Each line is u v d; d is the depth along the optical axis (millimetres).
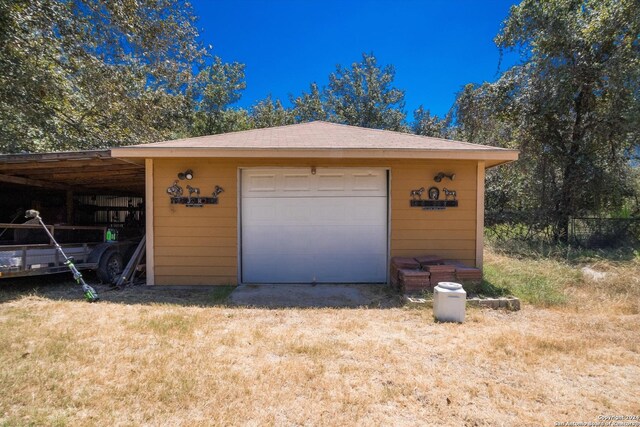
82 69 9984
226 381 2918
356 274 6953
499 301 5238
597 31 10469
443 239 6855
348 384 2914
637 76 9961
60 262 6430
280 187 6914
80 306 5211
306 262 6941
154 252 6711
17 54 8578
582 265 8648
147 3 10664
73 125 11133
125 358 3318
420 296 5641
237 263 6770
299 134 7582
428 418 2473
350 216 6945
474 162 6855
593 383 3006
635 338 4016
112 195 12695
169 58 11867
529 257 9680
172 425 2338
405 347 3715
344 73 25844
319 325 4426
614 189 11578
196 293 6188
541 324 4535
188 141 6703
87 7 9500
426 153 6125
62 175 8125
